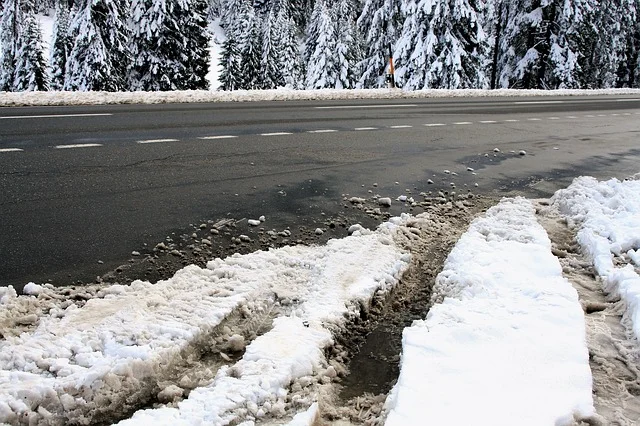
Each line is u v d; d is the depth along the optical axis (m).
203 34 29.75
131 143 7.48
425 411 2.15
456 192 6.41
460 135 10.16
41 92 11.50
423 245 4.65
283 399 2.41
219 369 2.65
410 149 8.58
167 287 3.44
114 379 2.45
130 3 25.28
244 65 43.41
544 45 27.44
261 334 3.08
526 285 3.37
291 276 3.75
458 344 2.64
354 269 3.82
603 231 4.45
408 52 23.05
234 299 3.29
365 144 8.64
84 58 23.89
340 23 38.66
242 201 5.46
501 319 2.89
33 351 2.60
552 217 5.29
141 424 2.13
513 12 28.47
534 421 2.12
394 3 23.98
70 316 2.99
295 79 46.56
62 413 2.31
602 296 3.47
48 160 6.32
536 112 14.62
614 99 21.05
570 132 11.45
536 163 8.25
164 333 2.85
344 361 2.95
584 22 26.84
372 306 3.54
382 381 2.79
